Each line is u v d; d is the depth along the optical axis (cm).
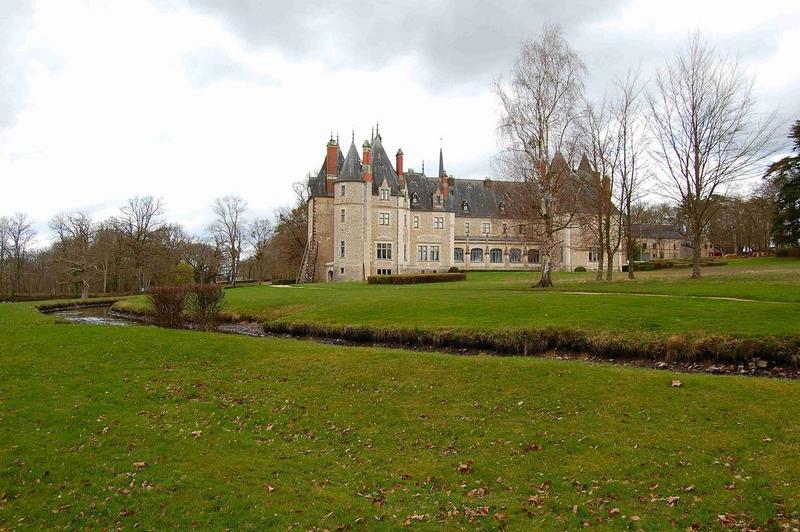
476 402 1520
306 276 7425
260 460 1167
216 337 2434
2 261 8338
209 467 1123
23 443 1220
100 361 1975
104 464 1121
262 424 1406
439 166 9375
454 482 1069
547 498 987
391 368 1850
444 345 2456
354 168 7219
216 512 934
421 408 1499
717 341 1902
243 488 1030
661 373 1672
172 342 2291
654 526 871
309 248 7562
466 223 8988
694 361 1909
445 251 8550
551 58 3750
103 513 923
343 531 877
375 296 3759
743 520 879
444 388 1641
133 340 2322
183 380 1775
